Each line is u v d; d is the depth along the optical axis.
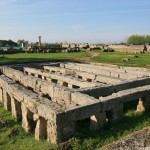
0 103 16.86
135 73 21.30
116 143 9.13
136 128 10.73
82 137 9.98
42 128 10.66
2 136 11.28
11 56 44.59
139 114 12.64
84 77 20.91
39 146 9.83
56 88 13.86
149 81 17.20
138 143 8.98
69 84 17.77
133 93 12.40
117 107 11.51
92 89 13.69
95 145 9.36
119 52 56.72
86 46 72.81
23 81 18.23
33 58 39.94
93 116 10.75
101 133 10.29
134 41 107.38
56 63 28.80
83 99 11.77
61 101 13.53
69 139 9.76
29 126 11.84
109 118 11.48
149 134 9.78
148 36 107.62
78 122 11.95
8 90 14.73
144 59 38.69
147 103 13.27
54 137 9.68
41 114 10.58
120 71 23.00
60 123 9.61
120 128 10.73
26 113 11.94
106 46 72.00
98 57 42.97
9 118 13.71
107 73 21.83
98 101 10.80
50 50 57.00
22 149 9.89
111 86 14.66
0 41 83.44
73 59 37.81
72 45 78.31
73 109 9.92
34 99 11.33
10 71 21.59
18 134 11.48
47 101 11.10
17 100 13.37
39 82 15.67
